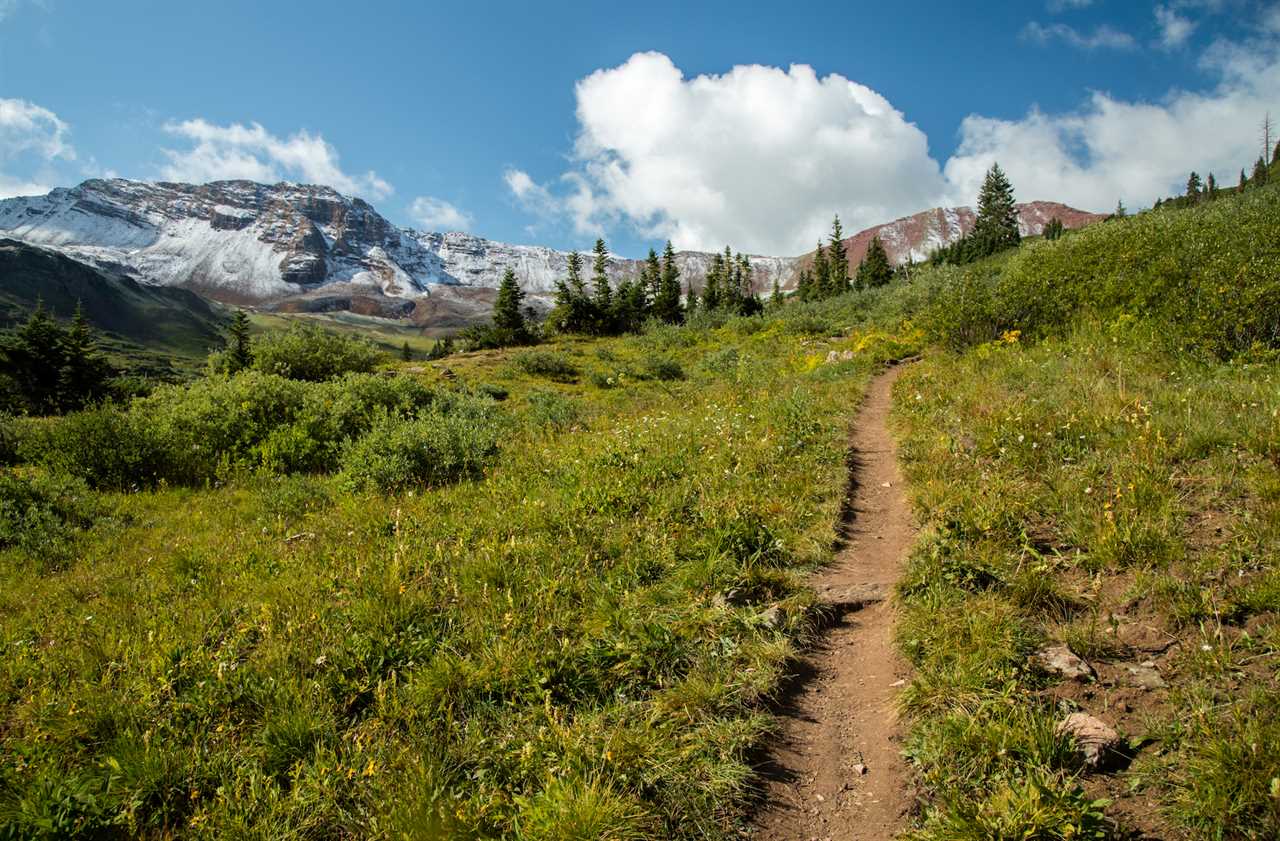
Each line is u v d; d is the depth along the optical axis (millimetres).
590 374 27438
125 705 4047
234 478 12047
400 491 9633
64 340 40250
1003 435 7844
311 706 3920
